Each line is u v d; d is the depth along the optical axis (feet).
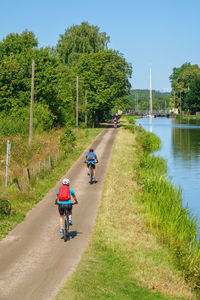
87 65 223.10
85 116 217.15
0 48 181.16
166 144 176.55
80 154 113.19
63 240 40.32
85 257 35.50
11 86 150.61
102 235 42.14
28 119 134.10
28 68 156.76
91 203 57.21
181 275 35.24
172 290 31.42
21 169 76.69
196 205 70.44
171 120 436.76
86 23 270.46
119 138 165.07
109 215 50.67
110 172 84.79
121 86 233.35
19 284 29.22
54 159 94.22
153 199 60.18
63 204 39.34
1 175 69.67
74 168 89.25
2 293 27.61
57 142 121.19
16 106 145.07
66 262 34.09
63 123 173.68
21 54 172.55
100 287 29.63
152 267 34.91
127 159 108.06
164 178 81.41
